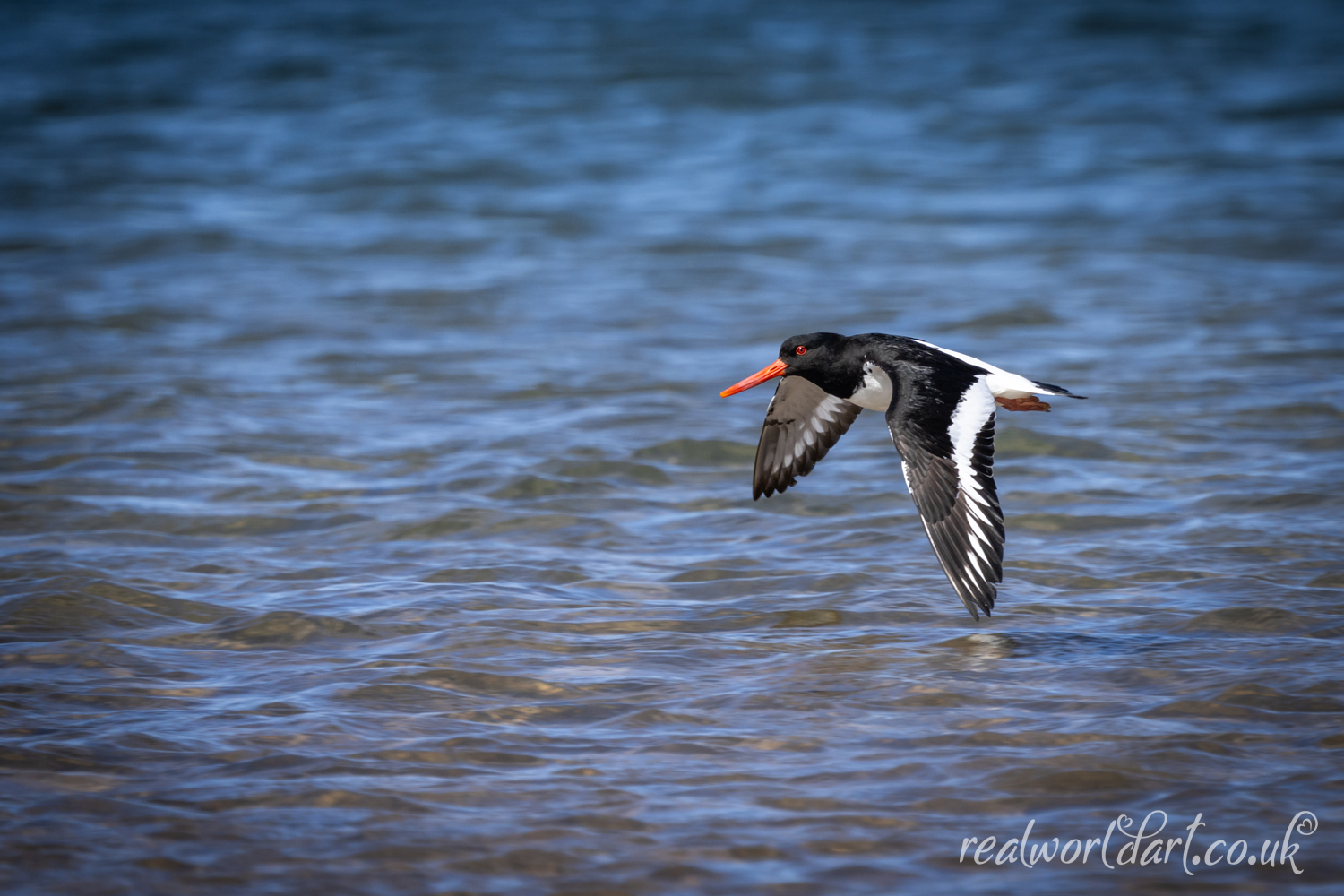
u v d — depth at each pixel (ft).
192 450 51.85
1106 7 188.24
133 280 81.41
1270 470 48.19
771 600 37.55
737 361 66.18
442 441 53.42
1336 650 32.86
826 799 25.88
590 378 63.00
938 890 22.82
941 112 133.49
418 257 88.53
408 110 134.10
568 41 166.30
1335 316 71.05
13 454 51.06
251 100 137.80
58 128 126.62
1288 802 25.45
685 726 29.37
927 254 88.17
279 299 77.61
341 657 33.53
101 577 38.70
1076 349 66.39
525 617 36.09
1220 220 94.58
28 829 24.79
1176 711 29.60
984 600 30.35
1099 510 44.65
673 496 47.50
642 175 112.78
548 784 26.61
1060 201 102.32
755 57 157.79
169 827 24.88
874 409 35.83
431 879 23.22
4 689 31.30
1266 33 168.76
